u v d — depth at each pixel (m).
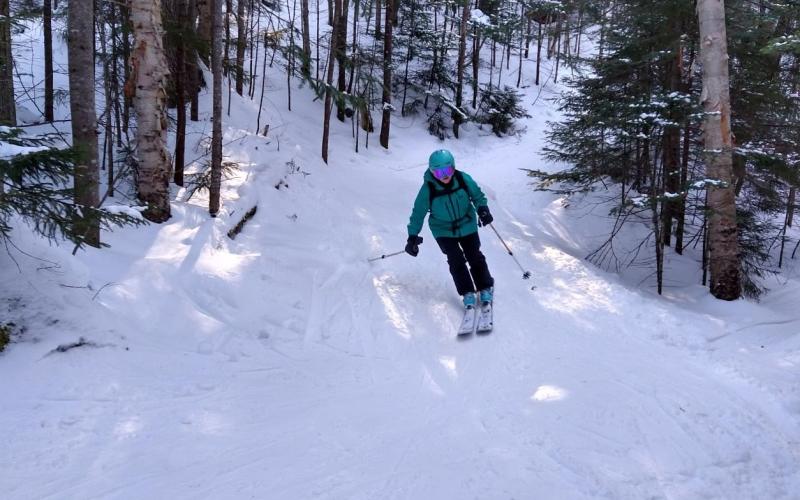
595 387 3.72
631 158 9.22
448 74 22.42
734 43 8.13
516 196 14.47
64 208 3.56
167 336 4.11
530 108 25.23
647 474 2.72
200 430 2.91
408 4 21.67
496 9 23.55
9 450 2.57
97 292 4.14
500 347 4.42
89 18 4.81
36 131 9.41
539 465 2.74
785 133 8.62
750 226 8.98
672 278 8.98
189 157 9.08
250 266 5.62
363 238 7.44
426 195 5.06
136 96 6.04
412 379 3.80
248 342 4.23
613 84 9.59
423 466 2.68
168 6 8.88
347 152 15.01
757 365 4.28
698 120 6.57
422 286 5.83
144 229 5.82
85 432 2.79
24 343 3.40
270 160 9.67
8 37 7.00
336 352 4.24
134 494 2.33
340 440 2.89
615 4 8.16
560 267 7.33
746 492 2.64
